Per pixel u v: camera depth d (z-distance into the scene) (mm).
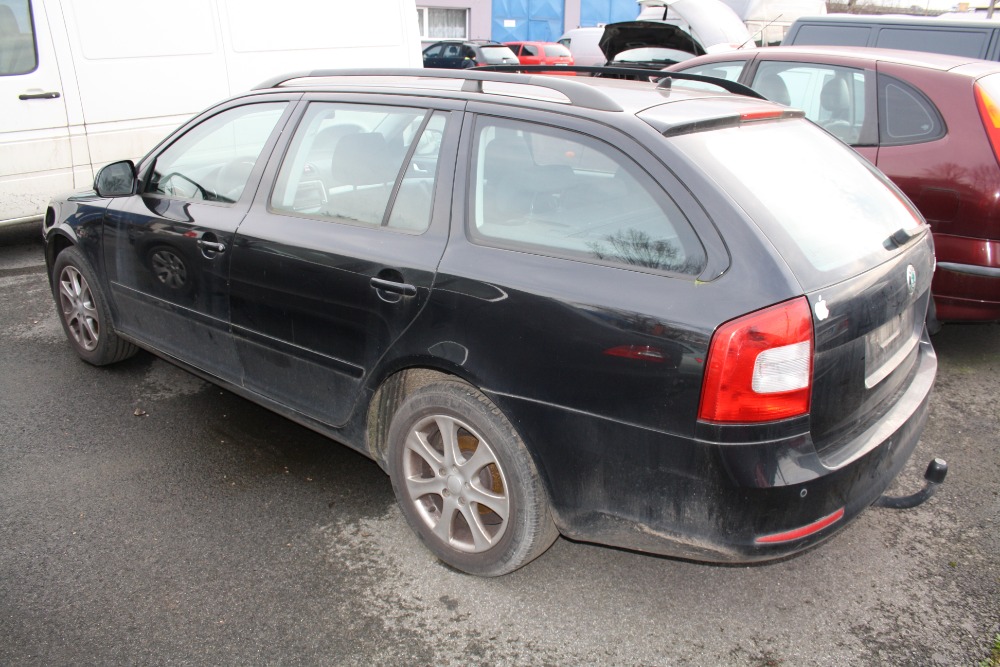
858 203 2707
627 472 2371
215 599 2723
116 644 2510
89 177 6891
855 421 2443
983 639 2598
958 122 4320
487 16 28688
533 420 2504
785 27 13656
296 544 3035
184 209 3693
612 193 2439
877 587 2850
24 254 7074
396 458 2939
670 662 2494
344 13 8219
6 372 4500
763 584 2863
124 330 4203
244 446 3754
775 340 2115
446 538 2859
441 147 2840
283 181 3342
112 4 6719
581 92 2637
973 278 4234
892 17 7133
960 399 4320
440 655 2500
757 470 2172
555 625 2643
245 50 7559
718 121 2617
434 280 2689
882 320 2438
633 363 2279
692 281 2236
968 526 3201
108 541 3021
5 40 6309
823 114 5020
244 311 3412
